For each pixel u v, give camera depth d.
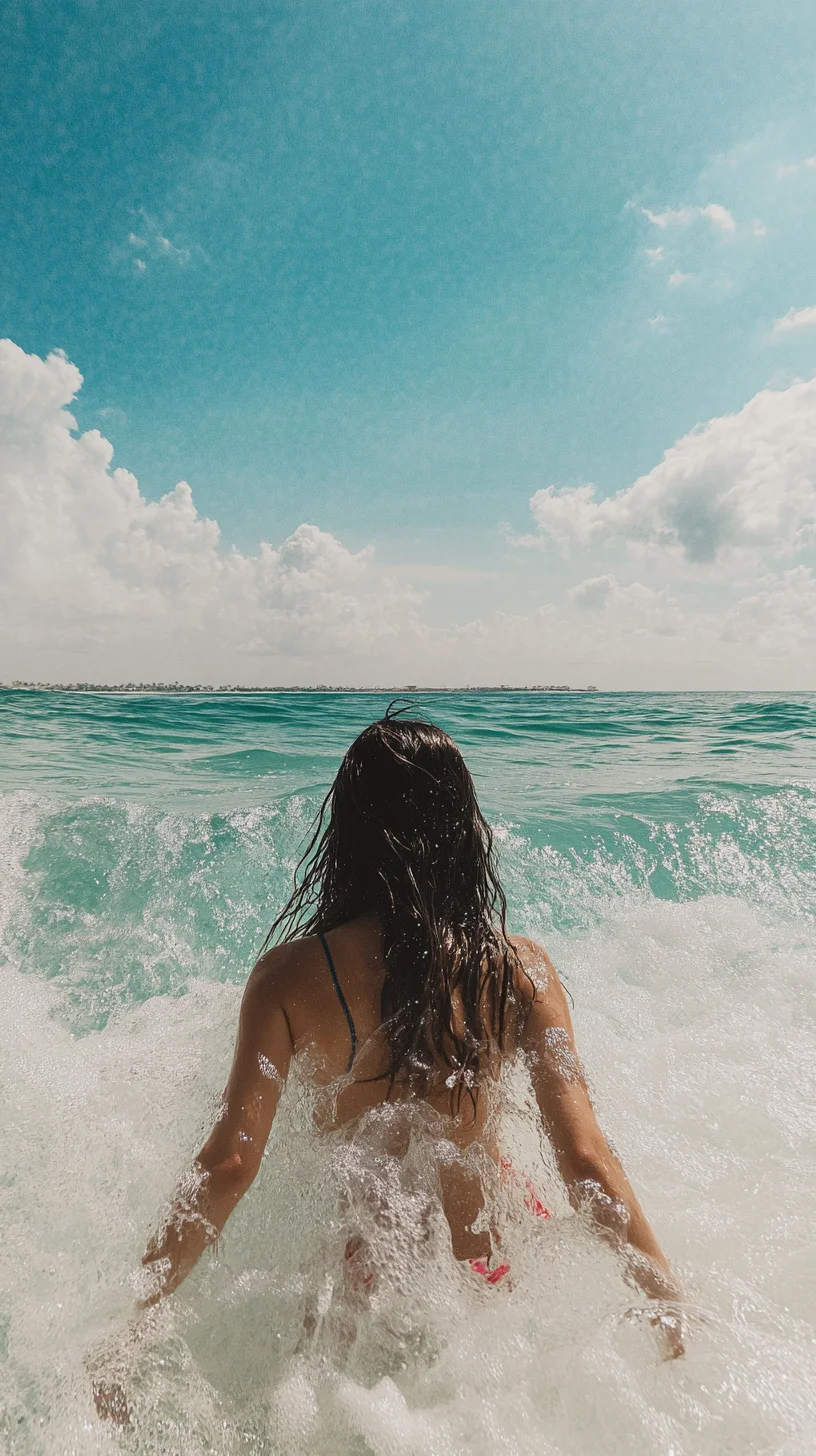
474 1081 1.27
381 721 1.40
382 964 1.23
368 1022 1.21
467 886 1.34
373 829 1.31
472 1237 1.24
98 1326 1.19
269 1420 1.06
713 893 3.84
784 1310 1.21
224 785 6.29
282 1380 1.11
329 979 1.21
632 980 2.91
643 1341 1.07
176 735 10.78
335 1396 1.08
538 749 9.59
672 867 4.13
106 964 3.00
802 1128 1.87
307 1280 1.22
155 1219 1.30
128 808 4.60
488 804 5.32
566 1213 1.24
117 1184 1.55
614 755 8.93
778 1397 1.01
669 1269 1.19
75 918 3.33
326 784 6.14
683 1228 1.46
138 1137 1.70
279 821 4.50
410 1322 1.16
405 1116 1.25
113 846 4.04
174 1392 1.09
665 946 3.17
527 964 1.36
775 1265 1.34
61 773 7.02
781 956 3.06
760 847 4.39
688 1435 0.97
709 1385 1.02
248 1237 1.27
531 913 3.53
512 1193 1.28
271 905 3.57
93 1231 1.42
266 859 4.02
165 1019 2.51
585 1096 1.28
